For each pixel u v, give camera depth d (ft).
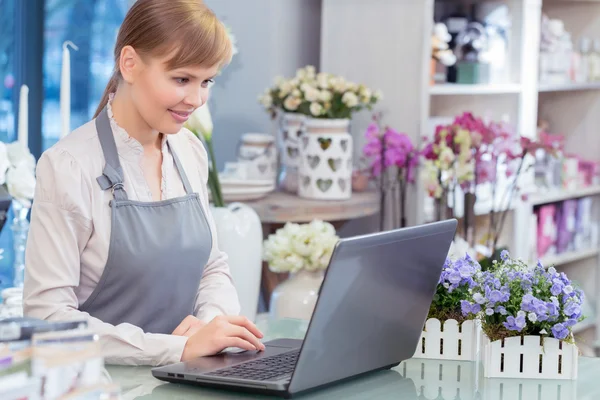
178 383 6.58
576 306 6.95
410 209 16.10
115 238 7.64
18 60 16.20
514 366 6.95
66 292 7.47
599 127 20.11
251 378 6.31
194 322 7.77
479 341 7.37
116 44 7.70
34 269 7.44
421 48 15.89
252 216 13.32
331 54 16.81
